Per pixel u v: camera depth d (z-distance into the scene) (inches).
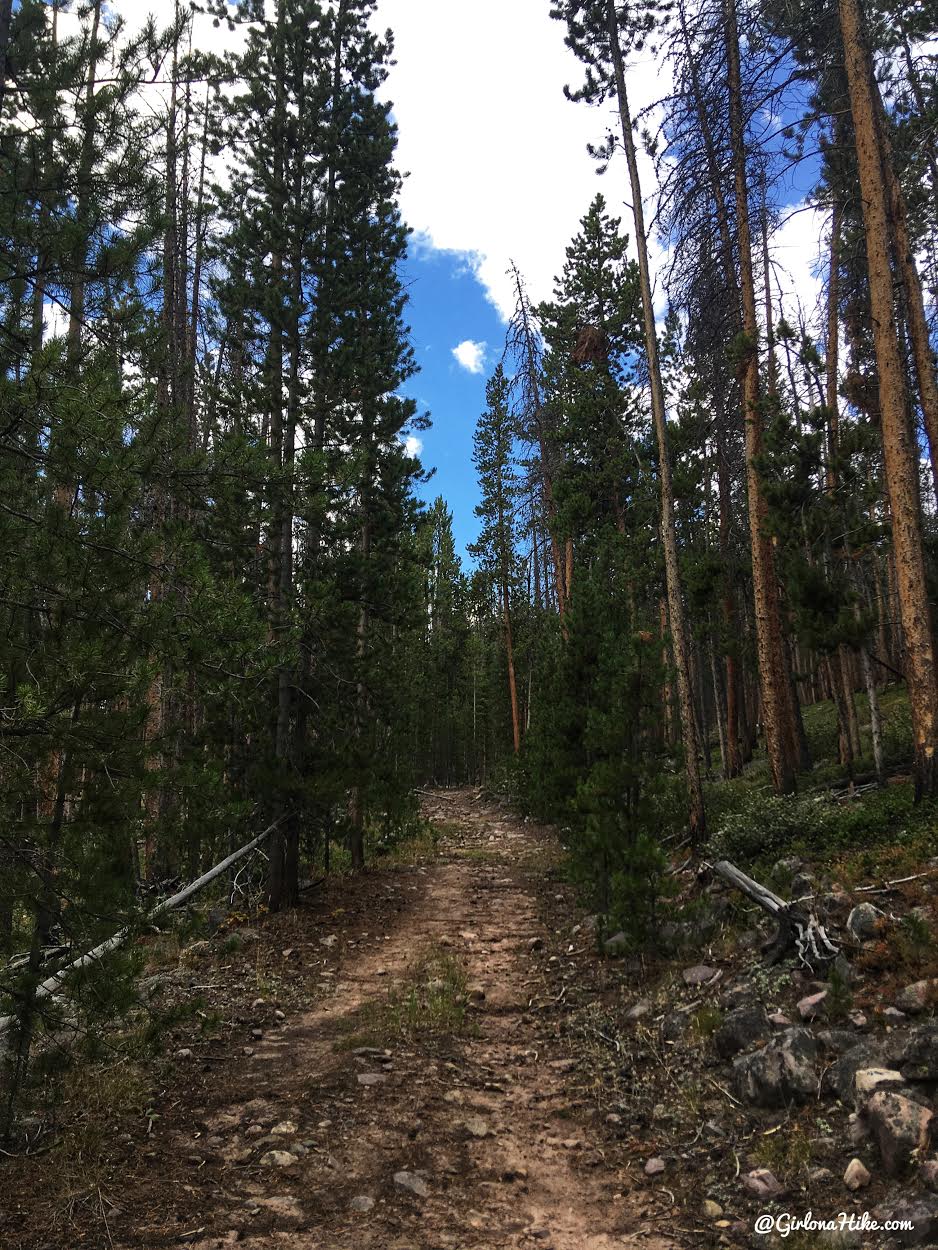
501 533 1481.3
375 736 576.1
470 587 1884.8
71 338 213.6
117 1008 205.3
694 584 823.1
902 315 526.9
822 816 407.2
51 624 206.8
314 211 551.5
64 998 209.0
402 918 484.7
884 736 668.7
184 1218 170.2
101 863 205.6
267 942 423.2
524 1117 228.7
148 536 222.8
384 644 625.0
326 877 577.3
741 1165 189.9
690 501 904.9
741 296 565.6
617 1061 260.1
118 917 210.7
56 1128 207.5
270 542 500.4
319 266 543.2
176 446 238.5
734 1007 262.1
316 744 523.5
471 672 2086.6
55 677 195.0
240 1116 222.2
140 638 219.8
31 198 216.7
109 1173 187.0
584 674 553.3
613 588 642.8
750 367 575.2
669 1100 228.4
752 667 987.3
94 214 219.8
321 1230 168.2
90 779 206.8
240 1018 308.8
